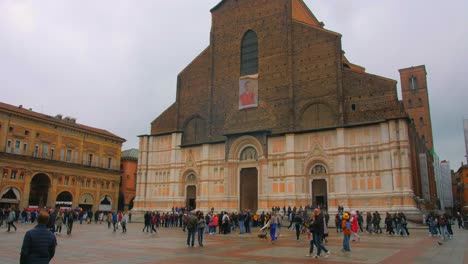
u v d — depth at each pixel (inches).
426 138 3713.1
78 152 2977.4
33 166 2620.6
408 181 1649.9
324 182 1881.2
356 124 1819.6
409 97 3836.1
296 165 1942.7
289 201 1905.8
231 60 2331.4
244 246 913.5
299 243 997.2
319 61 2004.2
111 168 3250.5
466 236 1261.1
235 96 2260.1
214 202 2181.3
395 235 1288.1
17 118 2559.1
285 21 2156.7
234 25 2367.1
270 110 2102.6
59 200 2837.1
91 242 998.4
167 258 685.9
